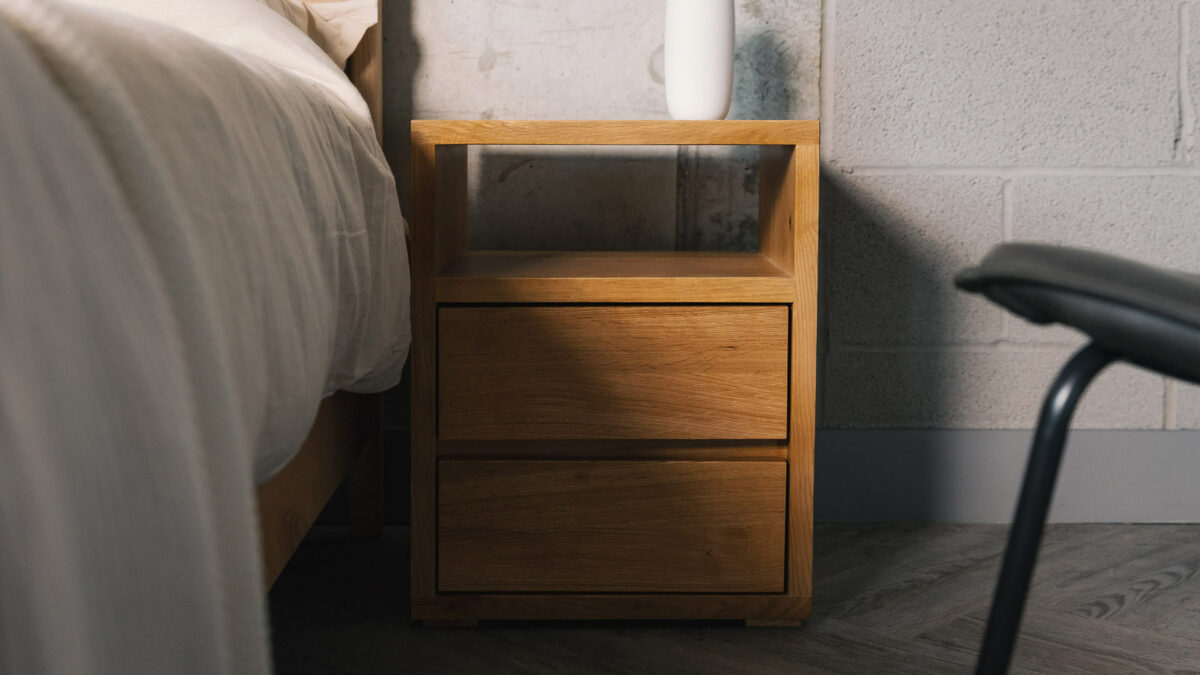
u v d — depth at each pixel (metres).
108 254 0.33
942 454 1.44
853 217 1.42
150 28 0.48
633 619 1.05
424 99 1.41
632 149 1.43
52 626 0.28
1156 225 1.42
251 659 0.39
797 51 1.40
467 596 1.03
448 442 1.03
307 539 1.37
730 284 1.00
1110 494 1.44
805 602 1.03
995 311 1.43
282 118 0.60
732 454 1.04
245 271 0.48
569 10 1.40
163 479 0.34
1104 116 1.40
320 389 0.65
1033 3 1.39
